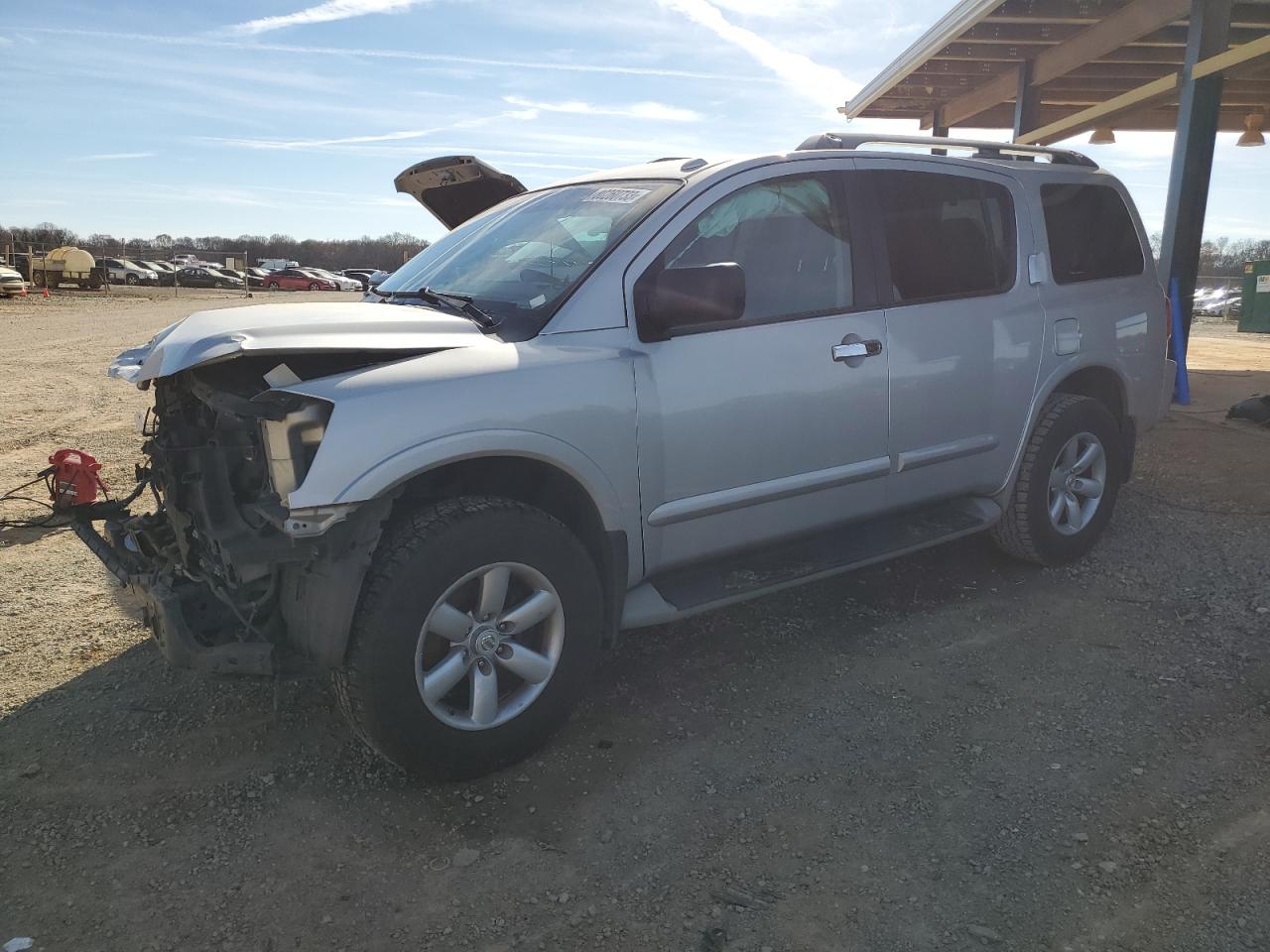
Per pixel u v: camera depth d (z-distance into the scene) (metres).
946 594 4.26
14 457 7.20
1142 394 4.78
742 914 2.27
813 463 3.49
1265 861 2.38
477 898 2.35
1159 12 8.85
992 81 12.23
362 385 2.58
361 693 2.62
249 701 3.38
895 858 2.46
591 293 3.06
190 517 2.94
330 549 2.56
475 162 4.84
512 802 2.76
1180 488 5.81
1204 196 8.84
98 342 16.19
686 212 3.23
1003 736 3.04
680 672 3.57
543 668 2.91
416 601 2.63
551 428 2.82
